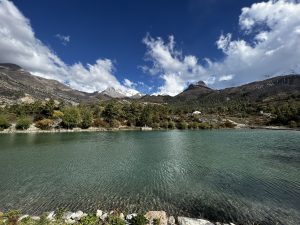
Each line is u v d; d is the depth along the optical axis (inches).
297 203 779.4
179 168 1288.1
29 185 995.3
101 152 1847.9
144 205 768.9
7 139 2741.1
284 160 1487.5
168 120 5807.1
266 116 7249.0
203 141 2615.7
